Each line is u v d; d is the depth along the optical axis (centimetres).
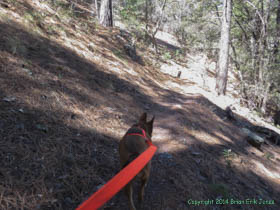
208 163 465
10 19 700
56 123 412
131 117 586
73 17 1258
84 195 297
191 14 2255
